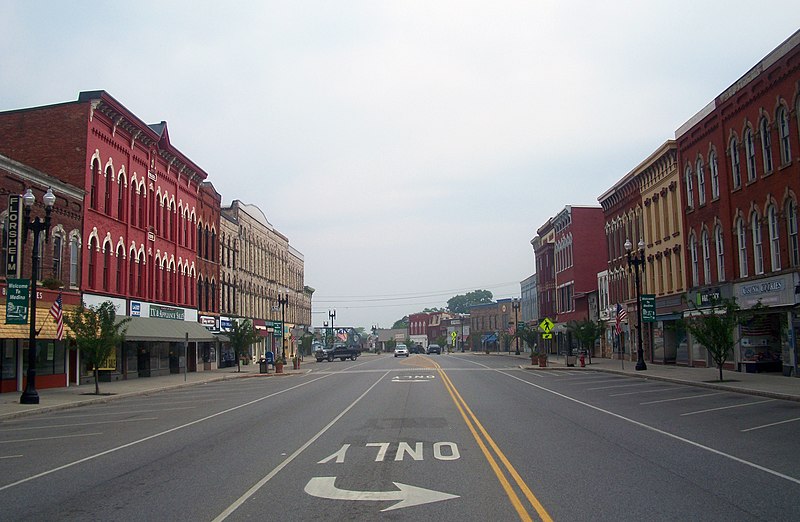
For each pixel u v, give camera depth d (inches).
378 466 460.4
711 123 1486.2
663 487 384.8
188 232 2062.0
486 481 406.0
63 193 1360.7
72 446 600.1
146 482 423.5
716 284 1473.9
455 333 5876.0
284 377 1798.7
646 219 1956.2
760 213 1284.4
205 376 1808.6
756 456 484.4
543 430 635.5
